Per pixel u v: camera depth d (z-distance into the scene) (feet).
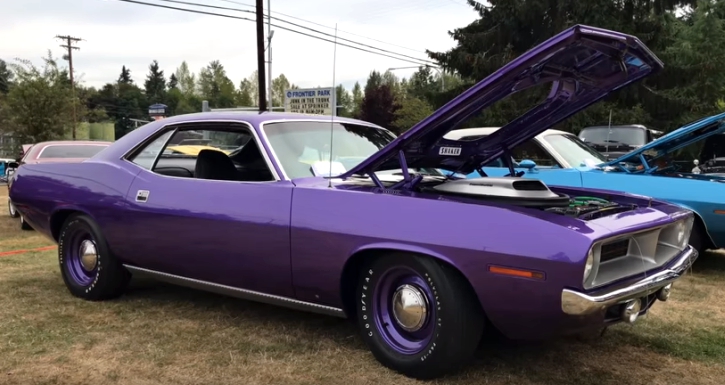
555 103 11.64
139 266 13.37
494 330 11.89
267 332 12.21
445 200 9.45
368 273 10.14
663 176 18.44
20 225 29.71
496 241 8.61
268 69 76.64
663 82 75.41
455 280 9.13
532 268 8.31
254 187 11.26
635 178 18.56
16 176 15.97
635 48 9.61
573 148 21.85
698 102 77.66
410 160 11.69
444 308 9.15
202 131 13.12
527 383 9.73
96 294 14.24
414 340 9.92
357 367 10.31
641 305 9.77
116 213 13.26
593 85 10.97
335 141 12.73
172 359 10.74
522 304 8.50
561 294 8.14
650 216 9.96
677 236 10.81
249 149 12.76
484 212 8.93
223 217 11.35
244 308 13.92
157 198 12.52
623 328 12.60
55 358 10.75
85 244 14.52
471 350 9.39
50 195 14.73
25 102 107.45
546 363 10.61
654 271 9.59
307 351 11.12
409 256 9.46
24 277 17.19
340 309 10.51
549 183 19.98
